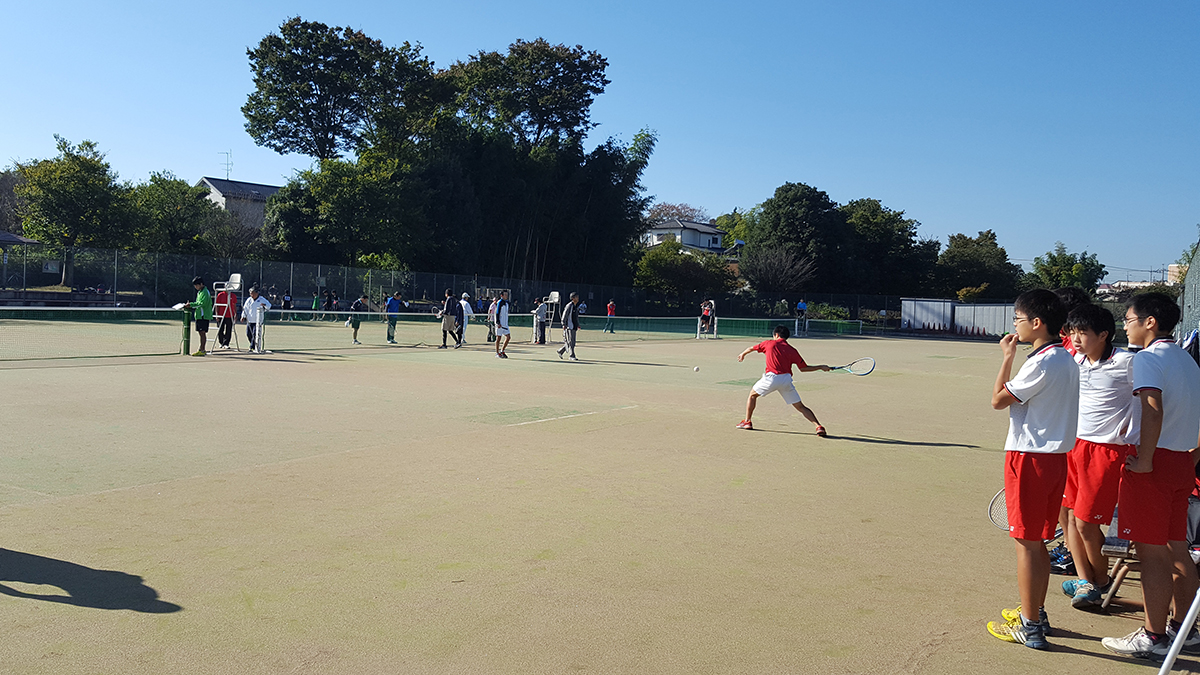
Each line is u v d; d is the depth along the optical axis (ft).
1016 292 256.32
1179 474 13.85
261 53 178.29
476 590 15.58
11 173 206.49
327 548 17.88
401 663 12.42
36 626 13.44
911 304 198.39
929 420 41.34
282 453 27.91
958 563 18.06
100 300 117.19
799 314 183.21
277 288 133.90
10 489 22.21
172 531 18.81
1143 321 14.92
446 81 189.37
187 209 173.68
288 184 172.55
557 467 26.99
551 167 201.77
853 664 12.84
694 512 21.76
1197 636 13.94
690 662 12.72
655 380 57.88
